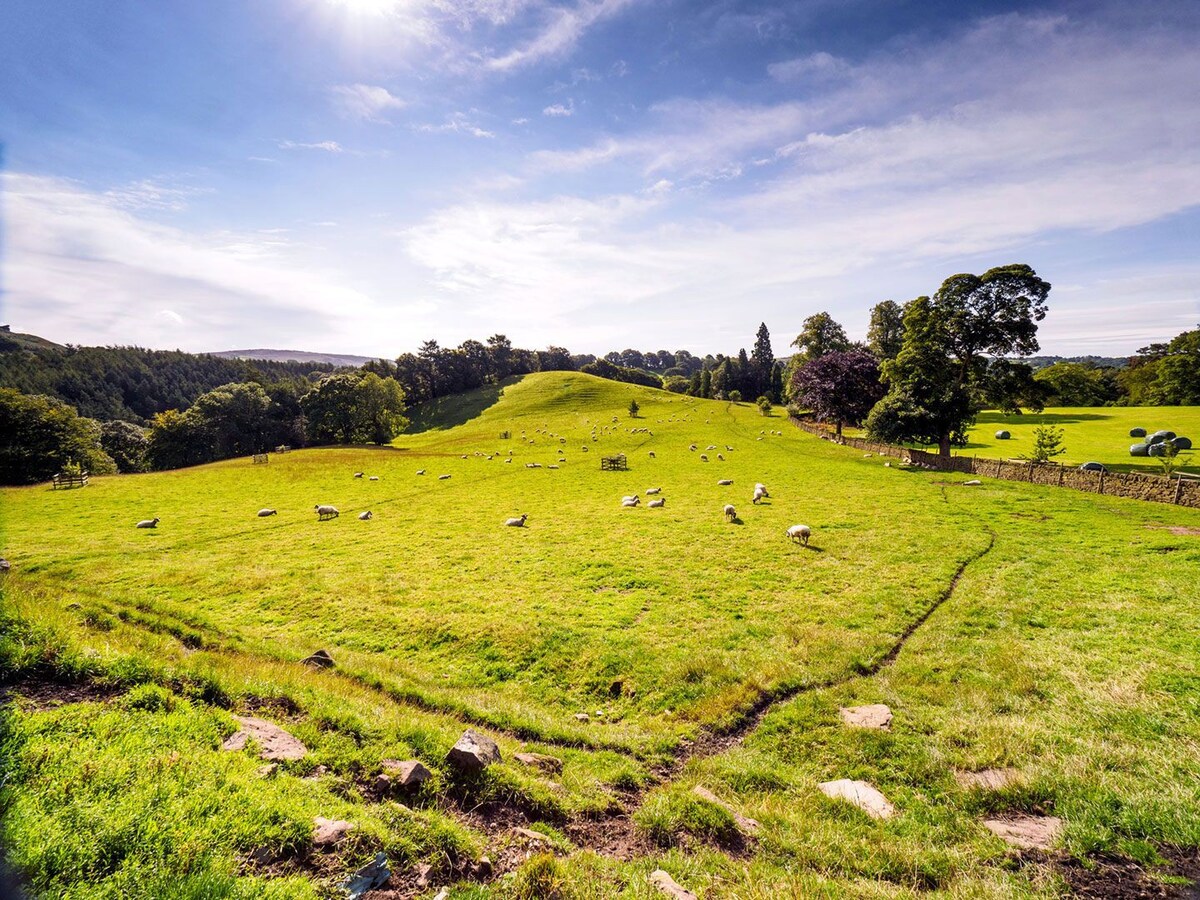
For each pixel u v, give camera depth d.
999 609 17.45
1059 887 6.79
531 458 67.50
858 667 14.05
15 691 7.84
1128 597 17.64
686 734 11.30
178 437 106.88
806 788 9.37
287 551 27.38
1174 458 46.03
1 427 73.00
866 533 27.75
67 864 4.95
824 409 75.25
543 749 10.20
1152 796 8.34
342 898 5.46
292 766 7.55
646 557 24.84
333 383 115.00
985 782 9.20
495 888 6.14
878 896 6.51
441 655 15.67
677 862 7.11
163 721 7.71
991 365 52.06
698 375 182.38
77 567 24.02
